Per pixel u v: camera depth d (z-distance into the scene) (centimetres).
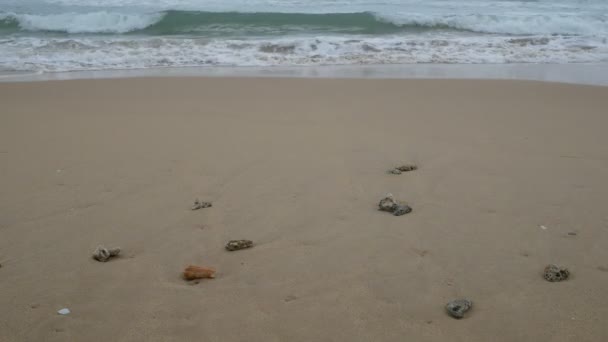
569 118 676
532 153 525
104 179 464
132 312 271
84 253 335
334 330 255
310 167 487
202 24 1611
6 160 518
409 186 438
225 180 457
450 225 363
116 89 890
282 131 611
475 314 265
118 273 309
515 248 331
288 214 386
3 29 1580
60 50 1299
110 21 1592
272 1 1977
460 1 2041
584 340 244
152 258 327
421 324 258
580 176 458
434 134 595
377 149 539
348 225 366
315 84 934
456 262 315
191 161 508
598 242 337
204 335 253
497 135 591
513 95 835
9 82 960
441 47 1368
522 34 1548
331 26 1616
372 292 285
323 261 318
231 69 1157
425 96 827
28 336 254
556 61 1249
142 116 693
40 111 729
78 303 280
